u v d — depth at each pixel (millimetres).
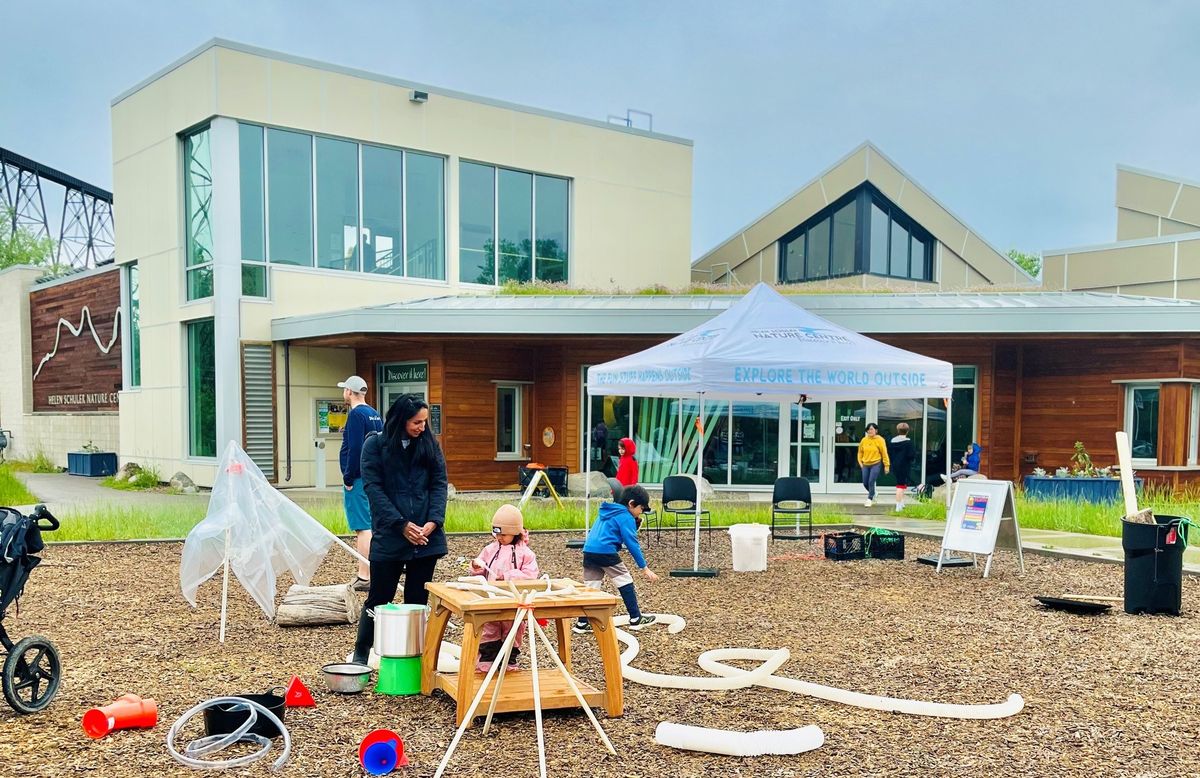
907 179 27906
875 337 18688
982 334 18203
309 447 20500
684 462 19688
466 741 4645
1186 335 17656
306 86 20281
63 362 27109
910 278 28812
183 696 5328
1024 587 9141
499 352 20062
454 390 19500
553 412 20266
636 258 25500
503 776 4215
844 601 8359
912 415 19281
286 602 7117
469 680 4785
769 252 29859
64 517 12695
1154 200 28219
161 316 21250
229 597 8180
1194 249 24500
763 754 4492
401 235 21812
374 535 5688
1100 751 4602
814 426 19391
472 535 12375
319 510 13477
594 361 19969
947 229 28828
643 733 4801
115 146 22766
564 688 5086
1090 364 18719
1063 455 18984
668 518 13930
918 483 19172
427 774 4227
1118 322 17469
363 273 21156
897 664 6207
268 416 19875
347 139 20969
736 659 6285
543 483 18578
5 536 4945
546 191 24125
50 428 27562
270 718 4477
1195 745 4695
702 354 9445
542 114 23812
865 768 4359
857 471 19312
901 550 10992
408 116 21688
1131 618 7688
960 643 6793
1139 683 5785
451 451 19453
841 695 5336
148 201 21562
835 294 21500
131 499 17531
